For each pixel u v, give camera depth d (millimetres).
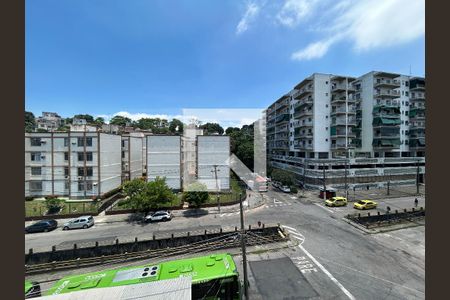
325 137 42688
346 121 41562
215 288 10023
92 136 33312
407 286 12914
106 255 17141
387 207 27391
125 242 17781
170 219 25859
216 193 36844
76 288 9195
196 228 22797
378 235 20391
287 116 54031
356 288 12758
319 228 22219
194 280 9914
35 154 33594
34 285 10086
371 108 44000
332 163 40219
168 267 10617
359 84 46719
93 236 21266
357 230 21656
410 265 15164
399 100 45312
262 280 13641
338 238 19703
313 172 40281
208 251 17984
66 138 33500
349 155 43906
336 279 13633
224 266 10703
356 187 40750
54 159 33531
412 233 20906
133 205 25766
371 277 13797
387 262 15547
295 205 31500
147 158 37219
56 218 26578
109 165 36125
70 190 33156
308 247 17984
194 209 29609
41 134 33500
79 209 29016
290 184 40188
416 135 44969
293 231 21453
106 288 7391
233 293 10117
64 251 16688
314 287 12891
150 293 7137
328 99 42906
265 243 18891
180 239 18734
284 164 52750
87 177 33312
